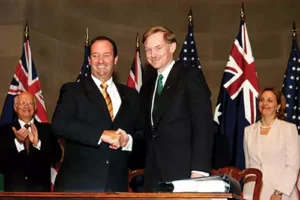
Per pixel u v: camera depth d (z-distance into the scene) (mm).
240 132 6266
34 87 6309
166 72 4066
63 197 3170
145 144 4145
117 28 7363
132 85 6652
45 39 6801
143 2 7473
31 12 6699
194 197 3039
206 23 7426
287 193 5004
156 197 3078
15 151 5363
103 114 4004
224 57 7344
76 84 4117
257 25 7363
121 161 3973
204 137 3775
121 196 3121
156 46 3969
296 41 6598
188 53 6672
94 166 3865
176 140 3854
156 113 3959
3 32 6617
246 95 6348
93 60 4082
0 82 6523
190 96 3893
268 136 5254
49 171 5492
